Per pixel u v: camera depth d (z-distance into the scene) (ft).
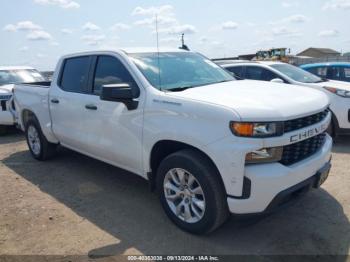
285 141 9.80
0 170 18.95
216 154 9.90
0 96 26.89
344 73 31.89
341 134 22.02
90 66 15.26
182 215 11.60
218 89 12.09
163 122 11.38
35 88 19.15
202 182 10.46
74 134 16.03
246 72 27.22
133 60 13.41
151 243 11.08
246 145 9.50
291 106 10.31
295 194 10.63
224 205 10.40
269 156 9.71
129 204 13.98
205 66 15.17
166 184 11.84
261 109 9.74
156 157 12.39
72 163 19.51
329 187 14.83
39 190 15.85
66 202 14.43
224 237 11.24
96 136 14.58
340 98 21.20
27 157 21.38
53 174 17.87
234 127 9.62
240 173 9.62
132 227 12.14
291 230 11.51
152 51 14.52
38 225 12.55
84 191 15.49
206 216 10.60
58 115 17.03
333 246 10.53
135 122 12.45
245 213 9.95
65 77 16.94
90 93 15.01
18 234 12.00
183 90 12.15
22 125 21.09
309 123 10.82
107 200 14.44
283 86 12.91
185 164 10.82
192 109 10.59
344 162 18.20
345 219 12.06
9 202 14.62
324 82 24.14
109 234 11.75
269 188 9.66
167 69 13.56
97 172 17.90
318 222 11.94
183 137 10.71
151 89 12.21
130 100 12.46
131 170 13.53
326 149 11.67
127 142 13.00
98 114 14.19
